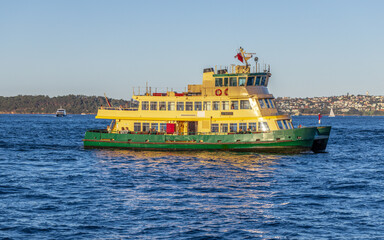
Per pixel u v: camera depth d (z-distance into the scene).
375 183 47.06
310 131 61.53
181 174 50.84
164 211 36.06
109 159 61.78
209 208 36.94
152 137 65.69
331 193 42.12
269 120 62.34
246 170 53.03
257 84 64.44
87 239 30.12
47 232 31.31
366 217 34.56
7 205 37.59
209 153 63.66
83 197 40.44
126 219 34.06
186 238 30.34
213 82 64.69
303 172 52.78
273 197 40.47
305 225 32.84
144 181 47.41
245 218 34.38
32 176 50.91
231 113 63.34
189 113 64.88
